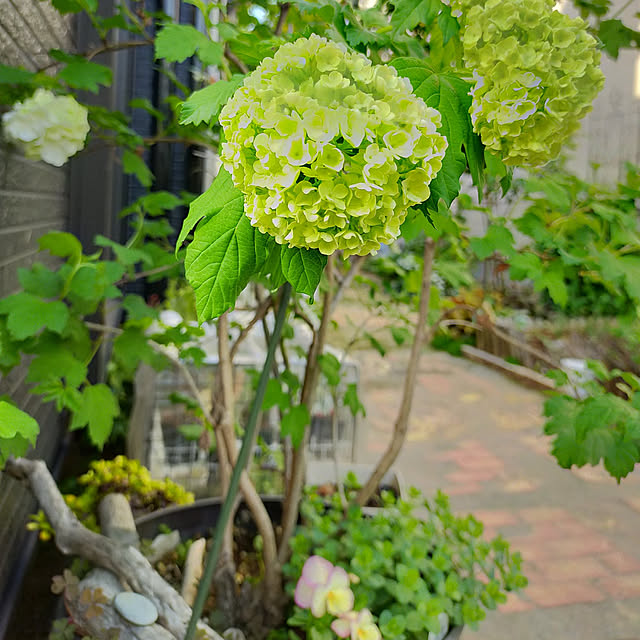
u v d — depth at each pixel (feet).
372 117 1.03
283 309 1.98
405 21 1.57
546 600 4.75
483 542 3.15
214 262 1.13
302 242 1.08
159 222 3.60
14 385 3.76
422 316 3.28
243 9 3.08
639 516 6.17
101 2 5.56
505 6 1.30
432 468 7.23
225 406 3.17
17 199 3.74
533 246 2.88
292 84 1.06
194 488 4.89
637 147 8.87
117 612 2.55
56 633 2.79
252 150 1.07
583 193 2.84
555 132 1.36
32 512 4.23
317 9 1.80
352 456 5.00
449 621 2.88
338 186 1.02
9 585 3.54
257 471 4.74
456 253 3.82
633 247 2.58
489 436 8.31
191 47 2.17
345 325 11.50
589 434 2.33
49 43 4.33
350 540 3.10
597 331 7.71
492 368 11.55
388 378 10.74
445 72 1.42
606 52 2.33
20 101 2.76
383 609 2.87
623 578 5.08
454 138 1.35
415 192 1.11
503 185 1.57
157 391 4.86
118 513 3.39
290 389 3.27
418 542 3.02
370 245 1.11
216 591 3.25
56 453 5.16
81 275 2.53
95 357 5.62
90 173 5.94
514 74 1.30
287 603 3.20
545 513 6.20
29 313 2.31
